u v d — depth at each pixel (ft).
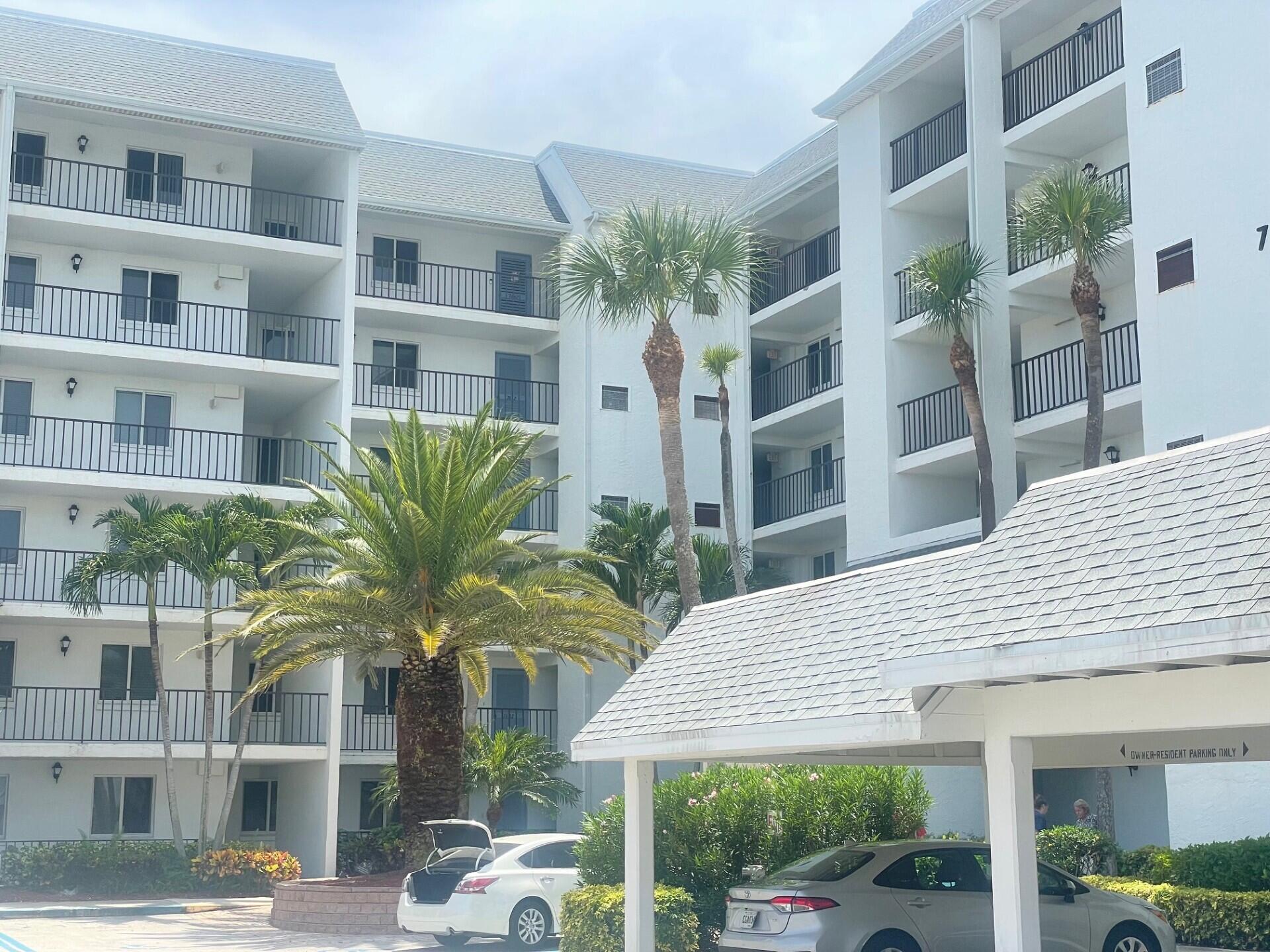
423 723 79.61
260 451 124.77
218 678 112.06
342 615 78.28
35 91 107.45
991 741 33.37
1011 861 32.37
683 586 90.58
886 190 108.88
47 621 105.70
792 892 42.91
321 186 121.29
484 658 82.74
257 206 123.75
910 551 101.65
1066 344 98.17
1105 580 29.84
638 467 126.00
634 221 92.43
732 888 45.65
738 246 92.94
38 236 110.52
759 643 44.01
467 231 132.36
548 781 109.60
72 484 105.09
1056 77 98.58
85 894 95.20
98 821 108.17
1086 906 45.88
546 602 78.38
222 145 117.50
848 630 39.50
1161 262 80.02
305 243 115.14
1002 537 35.53
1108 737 42.14
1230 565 27.07
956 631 32.55
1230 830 67.31
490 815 107.45
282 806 115.65
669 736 42.09
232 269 116.88
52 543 109.29
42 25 119.03
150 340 113.19
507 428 83.25
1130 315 94.27
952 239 110.01
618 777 121.39
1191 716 28.78
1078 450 98.17
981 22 98.94
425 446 79.15
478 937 70.28
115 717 108.58
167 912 87.51
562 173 137.59
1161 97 81.30
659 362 92.27
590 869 57.93
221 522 97.71
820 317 127.03
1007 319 96.43
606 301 93.66
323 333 117.29
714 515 128.26
